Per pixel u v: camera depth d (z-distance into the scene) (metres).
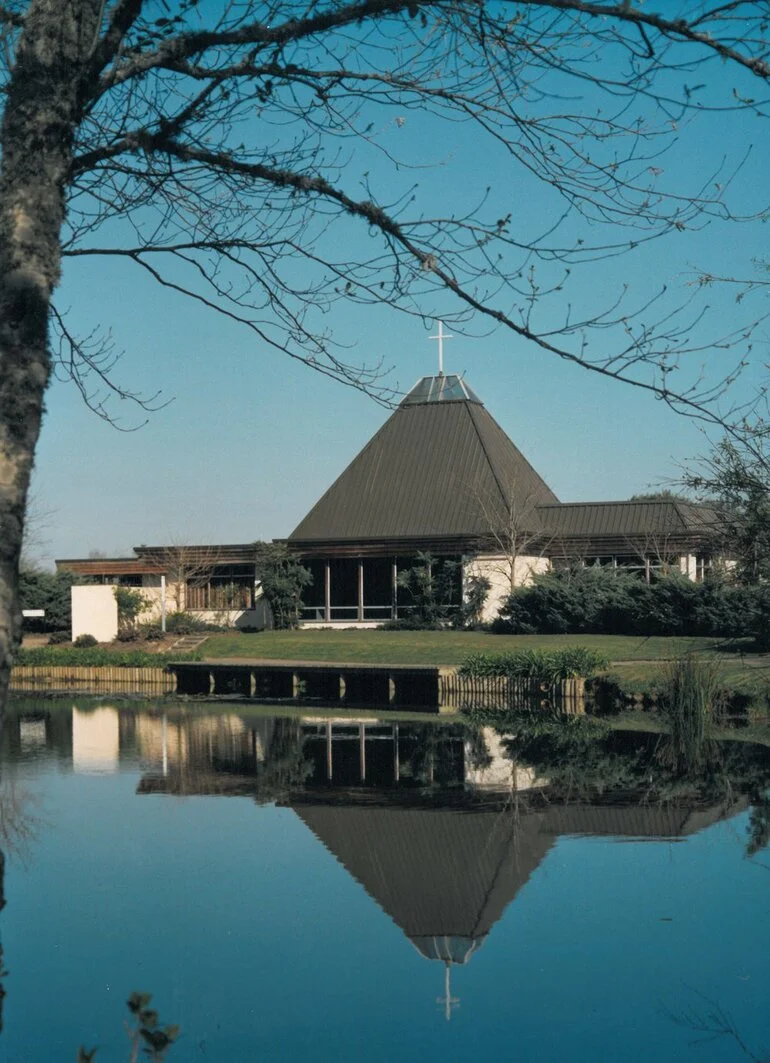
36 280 4.11
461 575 40.72
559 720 24.88
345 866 12.09
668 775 17.58
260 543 43.22
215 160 5.42
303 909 10.56
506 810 15.02
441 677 29.31
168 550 44.38
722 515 12.27
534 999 8.34
